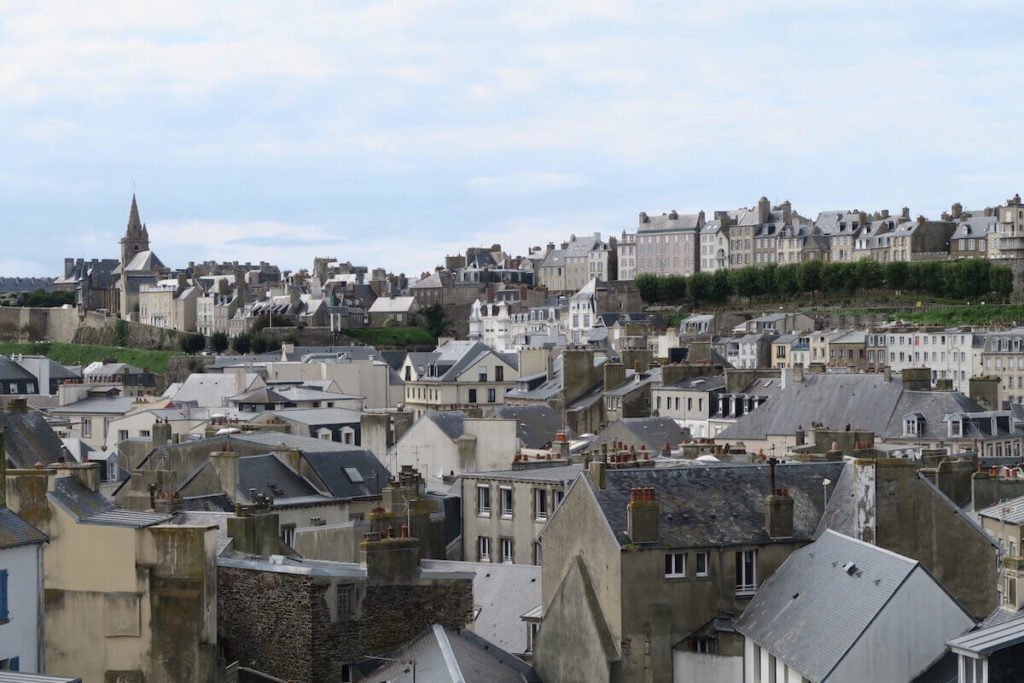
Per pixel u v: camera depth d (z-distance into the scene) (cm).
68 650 7356
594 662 7719
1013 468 12719
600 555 7906
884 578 6906
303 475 11531
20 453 12425
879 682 6669
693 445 13000
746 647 7531
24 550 6775
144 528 7344
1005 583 7369
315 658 7500
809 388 19938
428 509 10794
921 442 18038
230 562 7781
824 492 8362
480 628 9194
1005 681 5897
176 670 7256
